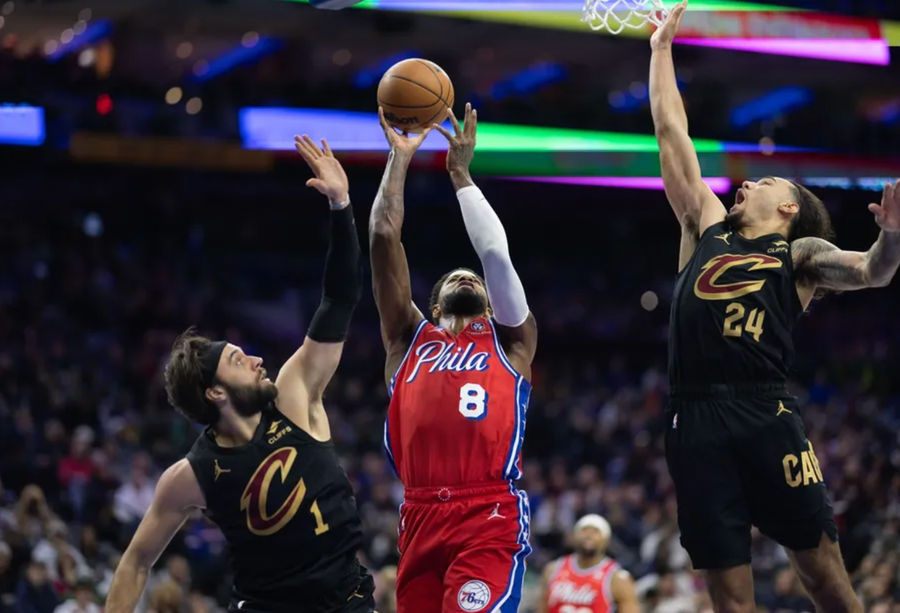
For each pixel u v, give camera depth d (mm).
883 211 3314
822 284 3740
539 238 25406
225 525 3756
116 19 17625
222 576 10695
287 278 23297
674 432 3697
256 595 3801
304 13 18000
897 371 20750
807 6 17031
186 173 21156
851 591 3666
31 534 9602
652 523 12359
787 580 10219
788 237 3902
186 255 22266
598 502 13156
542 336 23141
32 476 11547
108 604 3680
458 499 3922
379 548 11500
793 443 3572
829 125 20422
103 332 18578
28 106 17578
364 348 20531
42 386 14422
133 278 20375
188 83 19234
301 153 3891
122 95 18312
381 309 4266
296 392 3842
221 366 3699
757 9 16953
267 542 3721
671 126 4043
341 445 15094
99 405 14898
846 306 23250
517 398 4039
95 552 10016
